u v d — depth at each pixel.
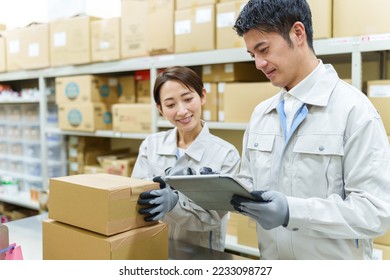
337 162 1.00
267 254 1.16
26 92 3.09
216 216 1.34
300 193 1.06
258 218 0.96
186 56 2.05
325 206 0.94
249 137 1.22
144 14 2.21
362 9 1.54
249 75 2.12
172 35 2.10
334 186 1.01
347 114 0.99
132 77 2.54
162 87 1.35
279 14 0.95
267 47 0.98
